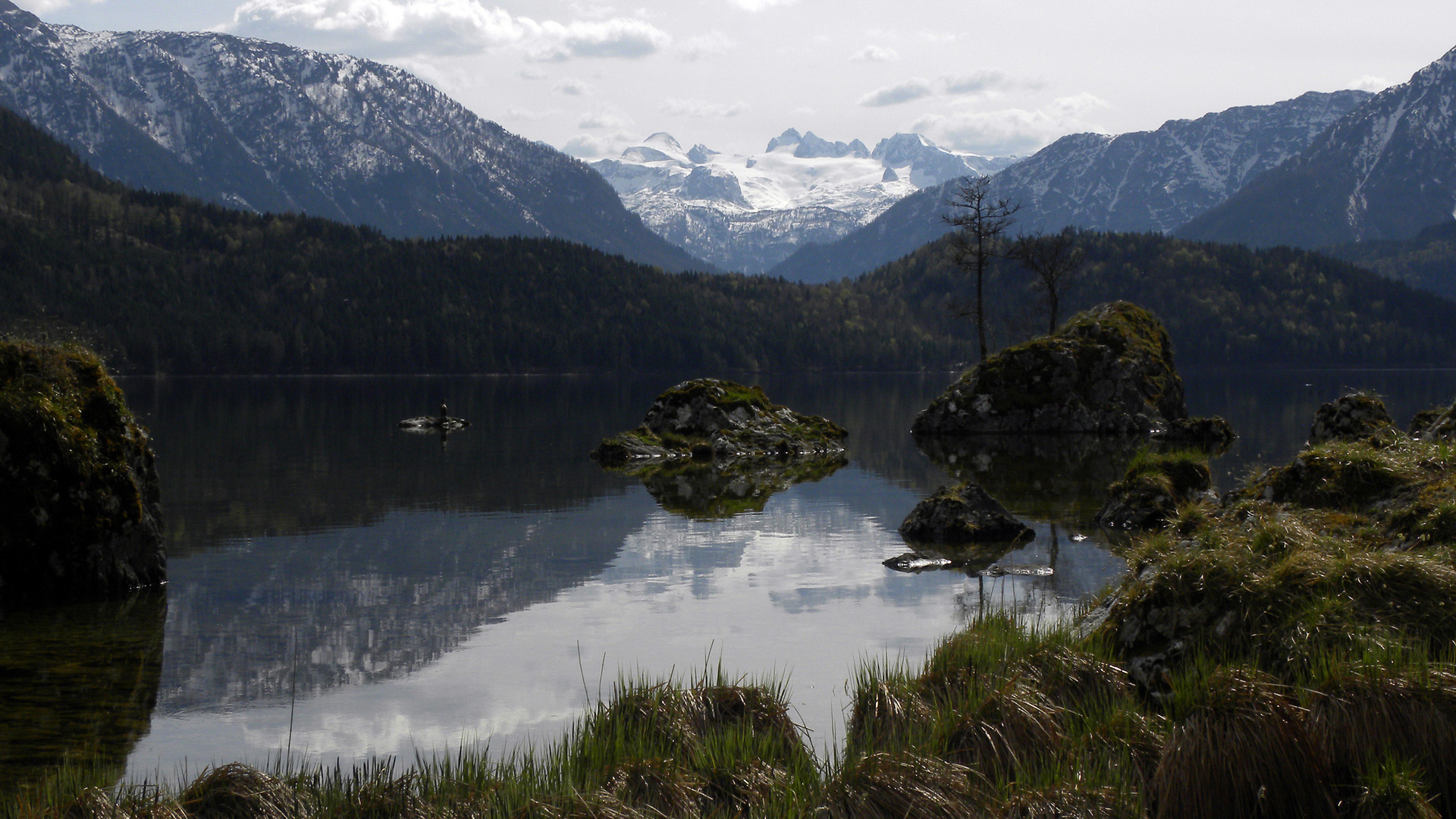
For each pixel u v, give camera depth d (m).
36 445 16.23
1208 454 38.03
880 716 8.80
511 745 10.13
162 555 17.59
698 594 16.52
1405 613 7.80
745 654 13.08
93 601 16.19
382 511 25.62
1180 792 6.50
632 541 21.41
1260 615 8.20
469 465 36.62
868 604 15.66
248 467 35.09
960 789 7.12
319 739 10.35
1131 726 7.59
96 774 8.81
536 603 16.00
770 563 19.00
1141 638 9.14
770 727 8.72
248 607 15.84
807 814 7.04
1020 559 18.92
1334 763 6.41
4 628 14.60
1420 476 12.35
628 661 12.88
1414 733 6.36
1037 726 7.86
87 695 11.69
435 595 16.55
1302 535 9.27
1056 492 28.52
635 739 8.33
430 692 11.84
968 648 9.87
